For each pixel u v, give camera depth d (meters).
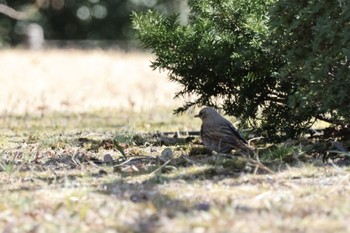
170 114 22.84
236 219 8.73
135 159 13.59
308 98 12.88
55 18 62.78
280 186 10.66
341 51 12.51
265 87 14.76
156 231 8.46
